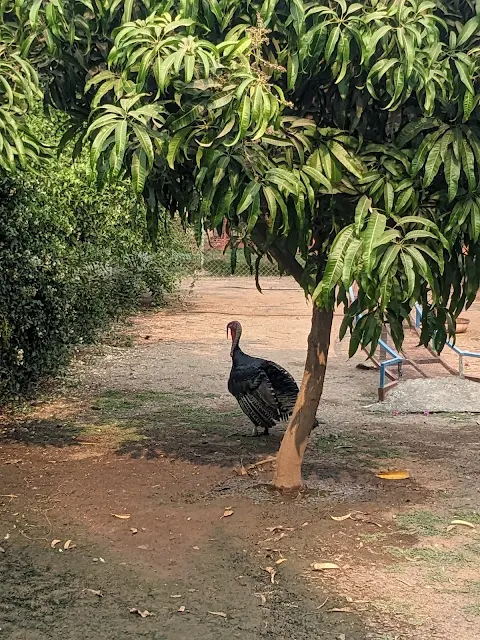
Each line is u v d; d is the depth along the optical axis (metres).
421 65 3.50
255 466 5.61
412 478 5.52
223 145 3.66
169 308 14.56
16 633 3.46
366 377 9.03
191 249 16.19
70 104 4.65
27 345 7.39
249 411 6.25
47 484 5.29
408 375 9.00
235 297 16.55
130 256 11.88
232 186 3.69
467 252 4.30
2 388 7.25
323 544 4.37
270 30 3.72
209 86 3.53
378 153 4.13
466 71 3.64
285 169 3.86
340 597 3.79
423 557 4.23
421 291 4.28
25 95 3.98
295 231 4.33
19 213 6.62
